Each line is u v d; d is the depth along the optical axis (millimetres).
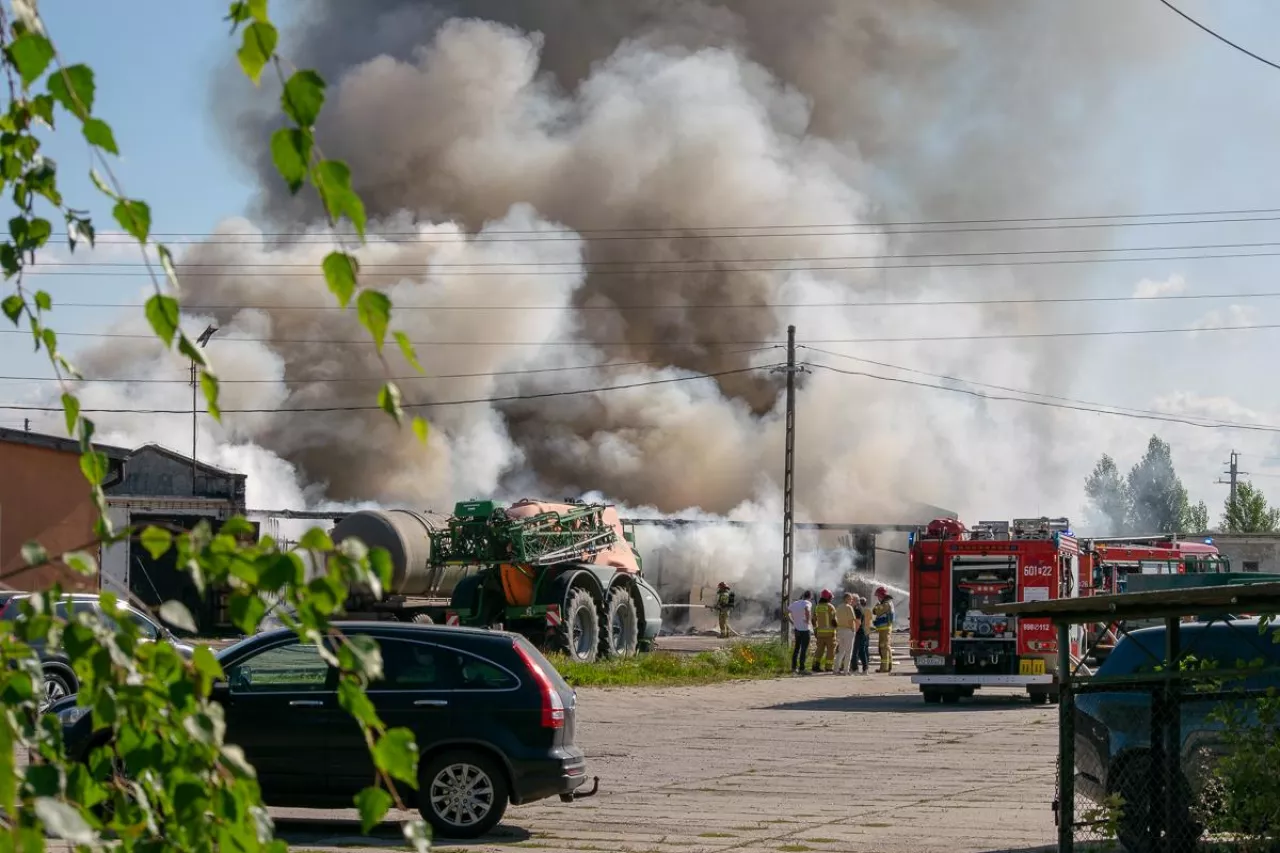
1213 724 10742
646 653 44719
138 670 3438
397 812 16797
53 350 3756
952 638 32438
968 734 25625
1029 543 32281
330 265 3148
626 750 23062
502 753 14562
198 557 3291
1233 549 73500
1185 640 12961
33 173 3621
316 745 14734
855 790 18328
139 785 3537
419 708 14664
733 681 39219
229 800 3418
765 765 21047
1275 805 10203
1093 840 11195
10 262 3646
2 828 3045
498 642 15023
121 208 3234
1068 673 10766
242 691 14922
